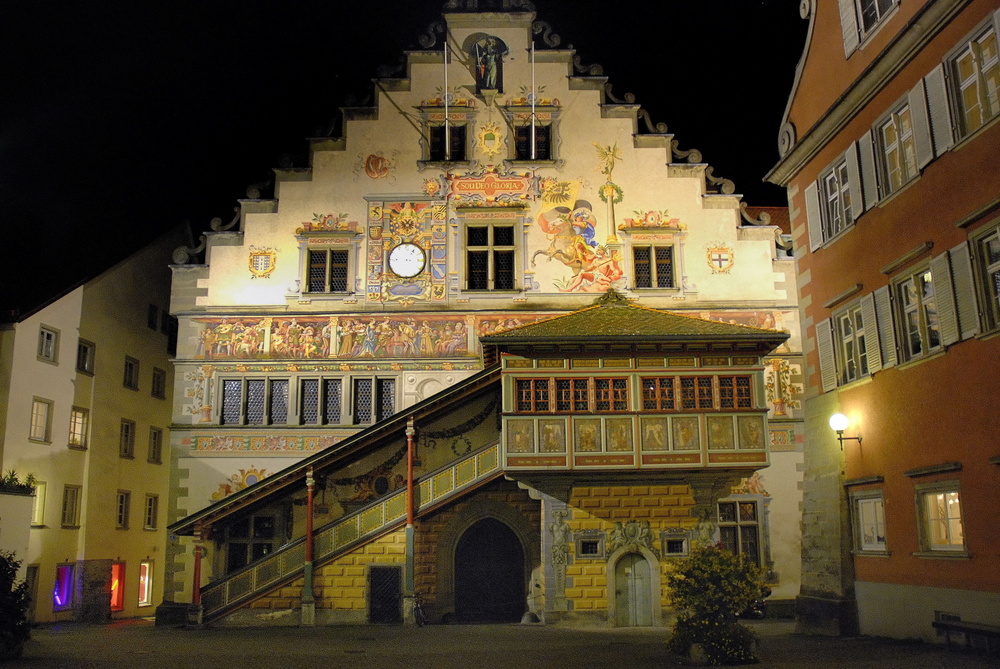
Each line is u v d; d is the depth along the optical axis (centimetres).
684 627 1558
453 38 3012
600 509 2397
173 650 1859
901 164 1797
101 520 3294
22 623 1702
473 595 2628
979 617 1523
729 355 2403
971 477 1552
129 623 3030
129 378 3559
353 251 2894
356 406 2808
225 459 2761
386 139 2961
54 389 3033
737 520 2742
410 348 2827
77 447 3164
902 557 1772
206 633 2286
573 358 2394
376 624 2445
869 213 1909
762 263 2889
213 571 2677
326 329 2842
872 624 1880
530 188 2928
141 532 3628
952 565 1606
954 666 1382
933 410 1677
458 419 2752
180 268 2889
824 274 2123
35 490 2706
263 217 2919
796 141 2258
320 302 2858
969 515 1555
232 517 2702
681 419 2362
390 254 2889
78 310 3195
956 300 1590
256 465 2756
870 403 1908
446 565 2597
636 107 2973
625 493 2408
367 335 2836
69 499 3116
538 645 1895
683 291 2864
